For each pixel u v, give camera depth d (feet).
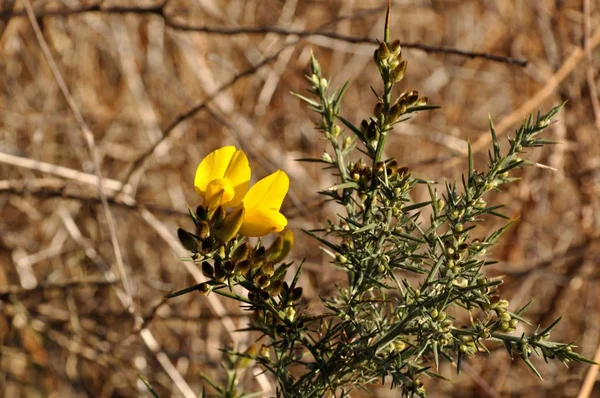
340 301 6.60
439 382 15.70
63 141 19.20
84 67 19.67
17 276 17.76
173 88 19.17
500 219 17.51
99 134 19.24
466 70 21.13
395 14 22.21
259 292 5.28
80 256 17.17
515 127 19.49
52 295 16.35
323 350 5.83
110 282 13.69
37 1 17.78
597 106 14.25
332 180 19.12
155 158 18.49
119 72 19.97
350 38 12.11
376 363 5.80
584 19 14.25
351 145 6.29
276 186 5.33
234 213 5.08
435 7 22.24
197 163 18.58
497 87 21.74
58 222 18.07
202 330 16.46
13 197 17.67
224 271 5.11
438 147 19.36
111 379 16.51
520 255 17.43
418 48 11.05
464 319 14.99
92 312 14.76
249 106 20.04
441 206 5.63
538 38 19.65
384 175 5.47
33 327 14.82
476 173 5.67
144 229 18.13
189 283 17.67
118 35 18.60
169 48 19.98
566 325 17.49
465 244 5.41
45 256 16.85
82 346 14.96
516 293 16.57
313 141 20.17
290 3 20.92
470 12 22.07
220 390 7.86
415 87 21.94
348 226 5.89
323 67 21.38
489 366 15.66
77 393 16.31
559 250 17.56
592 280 16.80
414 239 5.47
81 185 14.37
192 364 15.96
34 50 19.36
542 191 17.33
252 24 20.80
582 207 16.76
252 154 13.24
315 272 16.08
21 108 18.67
